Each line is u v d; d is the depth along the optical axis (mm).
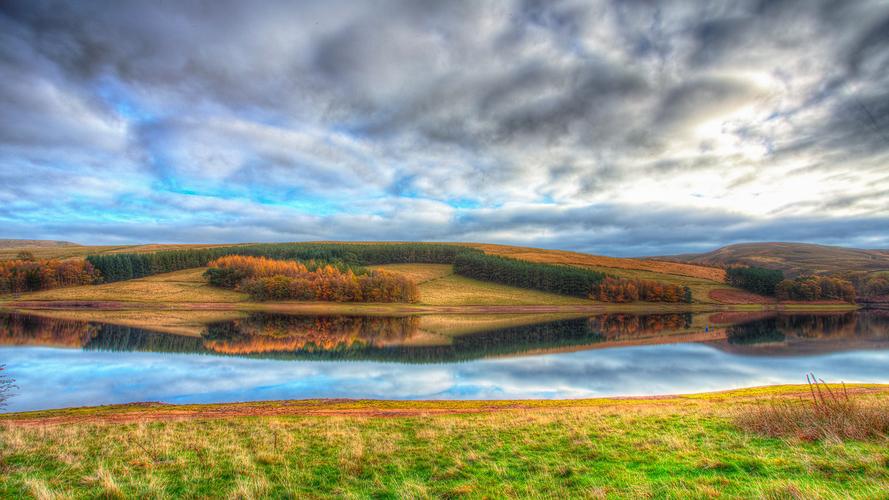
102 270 144000
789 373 47594
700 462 11914
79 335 72312
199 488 11500
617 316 129500
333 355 59781
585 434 16234
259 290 132875
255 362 53062
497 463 13148
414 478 12125
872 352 62844
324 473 12766
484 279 175500
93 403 33281
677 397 32250
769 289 170875
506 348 68062
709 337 82125
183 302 126000
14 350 58125
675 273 199875
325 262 173250
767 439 14227
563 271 163750
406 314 126000
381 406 28312
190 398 35219
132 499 10711
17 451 14961
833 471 10453
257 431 18484
